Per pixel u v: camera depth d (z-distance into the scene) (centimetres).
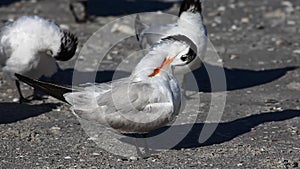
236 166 940
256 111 1241
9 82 1447
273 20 2164
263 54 1744
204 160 967
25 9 2309
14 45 1254
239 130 1122
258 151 1004
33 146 1032
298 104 1290
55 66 1326
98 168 934
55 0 2486
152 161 967
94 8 2353
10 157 979
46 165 946
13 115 1210
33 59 1260
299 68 1605
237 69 1597
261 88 1430
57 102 1304
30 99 1326
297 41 1891
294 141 1055
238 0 2505
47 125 1147
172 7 2369
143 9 2341
